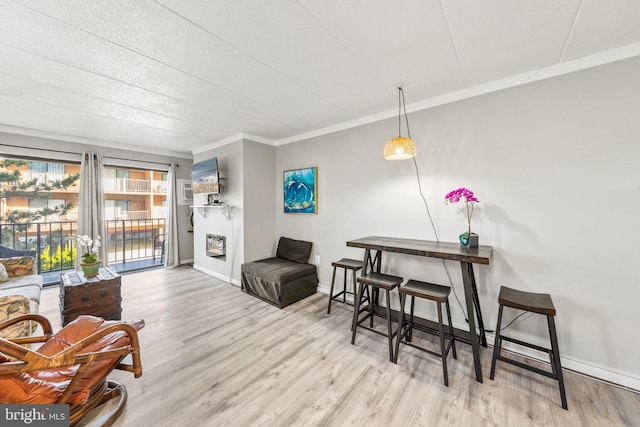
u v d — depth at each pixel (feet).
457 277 7.80
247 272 11.11
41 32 4.85
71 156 12.05
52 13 4.34
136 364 4.63
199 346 7.11
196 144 13.89
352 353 6.81
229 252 12.69
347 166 10.30
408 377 5.86
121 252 16.71
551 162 6.29
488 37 5.18
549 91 6.29
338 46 5.45
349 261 9.52
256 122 10.30
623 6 4.32
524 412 4.85
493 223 7.08
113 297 8.39
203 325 8.32
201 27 4.80
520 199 6.70
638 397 5.21
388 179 9.16
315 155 11.44
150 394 5.32
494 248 7.06
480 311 7.03
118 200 16.71
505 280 6.92
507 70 6.45
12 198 11.94
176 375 5.91
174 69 6.29
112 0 4.08
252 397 5.26
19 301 6.15
